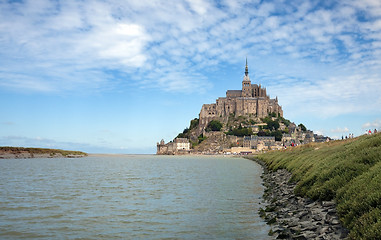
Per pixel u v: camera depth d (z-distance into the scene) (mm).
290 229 24734
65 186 61250
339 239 19406
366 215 19312
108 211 37625
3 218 33625
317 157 53938
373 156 31266
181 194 50781
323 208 26219
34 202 43000
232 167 123812
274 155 123750
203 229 29469
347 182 28047
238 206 40062
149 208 39312
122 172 101688
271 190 49719
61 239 26844
